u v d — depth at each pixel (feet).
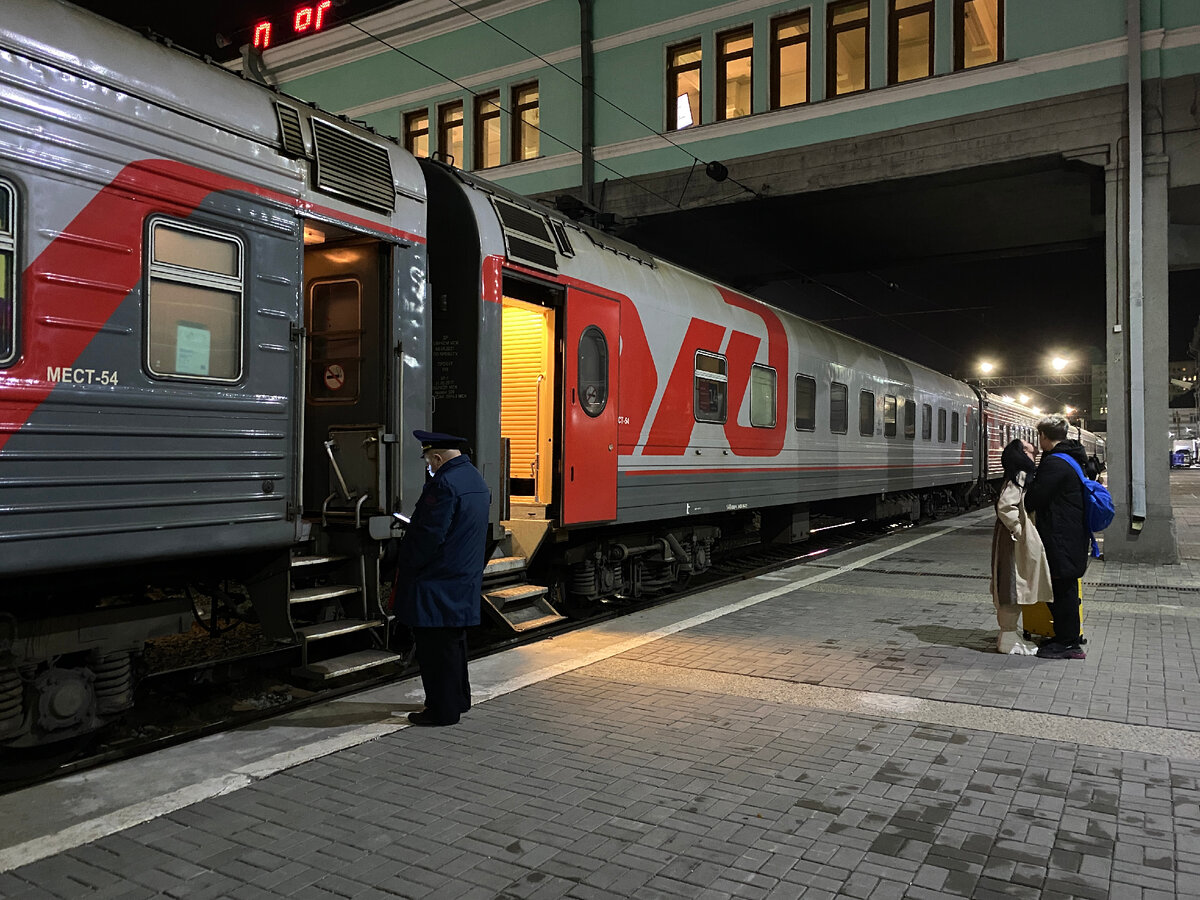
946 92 41.78
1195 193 37.88
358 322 19.08
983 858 10.16
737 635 22.59
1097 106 38.60
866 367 48.01
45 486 12.01
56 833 10.75
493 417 21.59
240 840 10.58
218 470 14.57
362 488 18.58
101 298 12.77
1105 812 11.46
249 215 15.23
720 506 32.60
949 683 17.85
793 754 13.69
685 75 48.85
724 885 9.53
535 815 11.35
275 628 16.28
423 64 56.65
